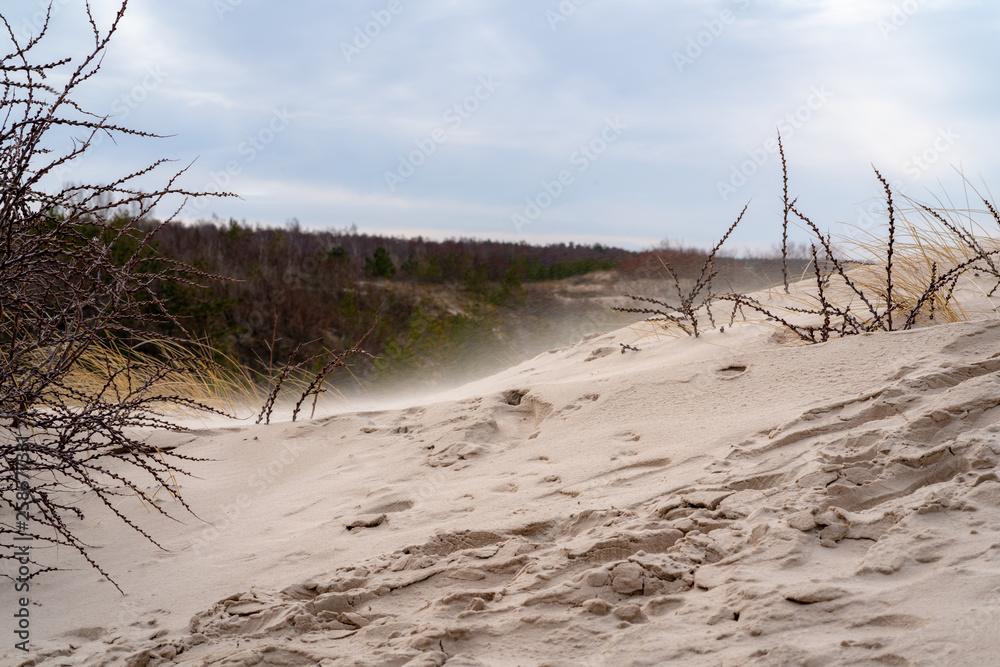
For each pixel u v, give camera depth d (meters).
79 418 3.13
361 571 2.79
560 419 4.23
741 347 5.02
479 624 2.18
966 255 5.28
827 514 2.36
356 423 5.05
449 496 3.49
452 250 41.34
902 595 1.87
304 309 21.25
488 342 18.41
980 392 2.86
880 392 3.21
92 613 2.87
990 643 1.58
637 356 5.56
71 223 2.89
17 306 3.02
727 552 2.34
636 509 2.84
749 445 3.19
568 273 31.55
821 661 1.68
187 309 15.27
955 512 2.20
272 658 2.24
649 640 1.94
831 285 6.23
